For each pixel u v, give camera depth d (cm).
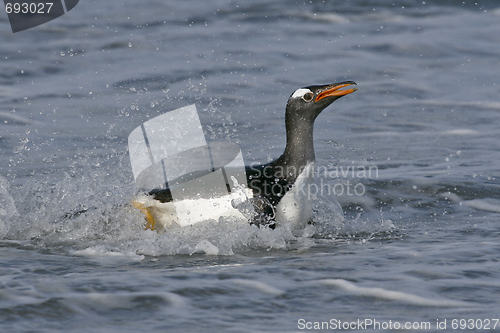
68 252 877
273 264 781
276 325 559
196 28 3034
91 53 2655
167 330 545
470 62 2562
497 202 1141
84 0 3641
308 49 2716
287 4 3384
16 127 1677
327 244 915
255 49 2686
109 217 987
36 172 1297
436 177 1288
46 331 543
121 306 604
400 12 3309
